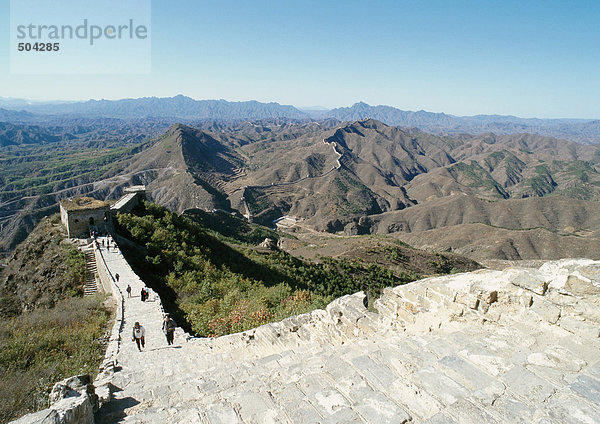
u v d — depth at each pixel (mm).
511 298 7215
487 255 127875
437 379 5508
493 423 4410
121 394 8078
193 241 39594
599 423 4199
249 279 33312
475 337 6910
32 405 10445
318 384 6035
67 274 30344
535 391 4996
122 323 18828
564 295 6496
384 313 10039
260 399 5875
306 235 158875
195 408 5984
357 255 77625
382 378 5820
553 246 128625
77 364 13906
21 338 15719
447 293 8289
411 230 199500
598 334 5949
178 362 12023
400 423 4742
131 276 26359
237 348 12523
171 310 22688
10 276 34750
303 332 11453
